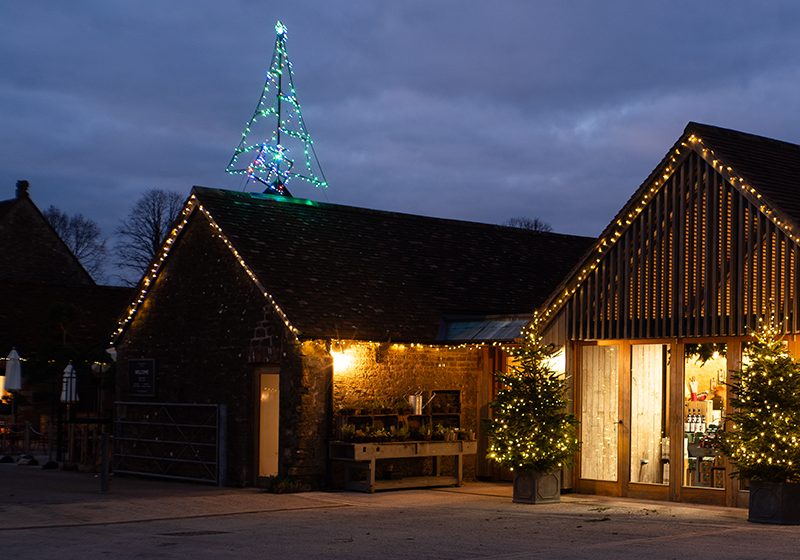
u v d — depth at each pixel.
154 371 23.83
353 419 20.80
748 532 14.52
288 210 24.02
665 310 18.61
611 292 19.42
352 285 22.30
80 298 36.53
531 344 18.95
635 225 19.17
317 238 23.47
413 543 13.45
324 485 20.38
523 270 26.75
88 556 12.23
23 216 42.03
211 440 22.09
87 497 18.78
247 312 21.58
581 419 19.92
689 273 18.34
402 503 18.56
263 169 27.23
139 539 13.77
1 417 31.61
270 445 21.22
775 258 17.05
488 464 22.50
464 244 26.72
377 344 21.20
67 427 26.50
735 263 17.69
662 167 18.70
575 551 12.66
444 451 21.17
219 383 22.19
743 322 17.41
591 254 19.66
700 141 18.14
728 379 17.55
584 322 19.81
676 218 18.58
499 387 22.58
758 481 15.70
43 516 16.16
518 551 12.70
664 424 18.72
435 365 22.23
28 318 34.00
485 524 15.52
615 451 19.42
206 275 22.75
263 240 22.23
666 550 12.72
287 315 20.17
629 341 19.16
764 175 17.92
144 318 24.42
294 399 20.22
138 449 23.91
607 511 17.23
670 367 18.53
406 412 21.34
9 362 27.05
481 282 25.14
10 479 22.45
